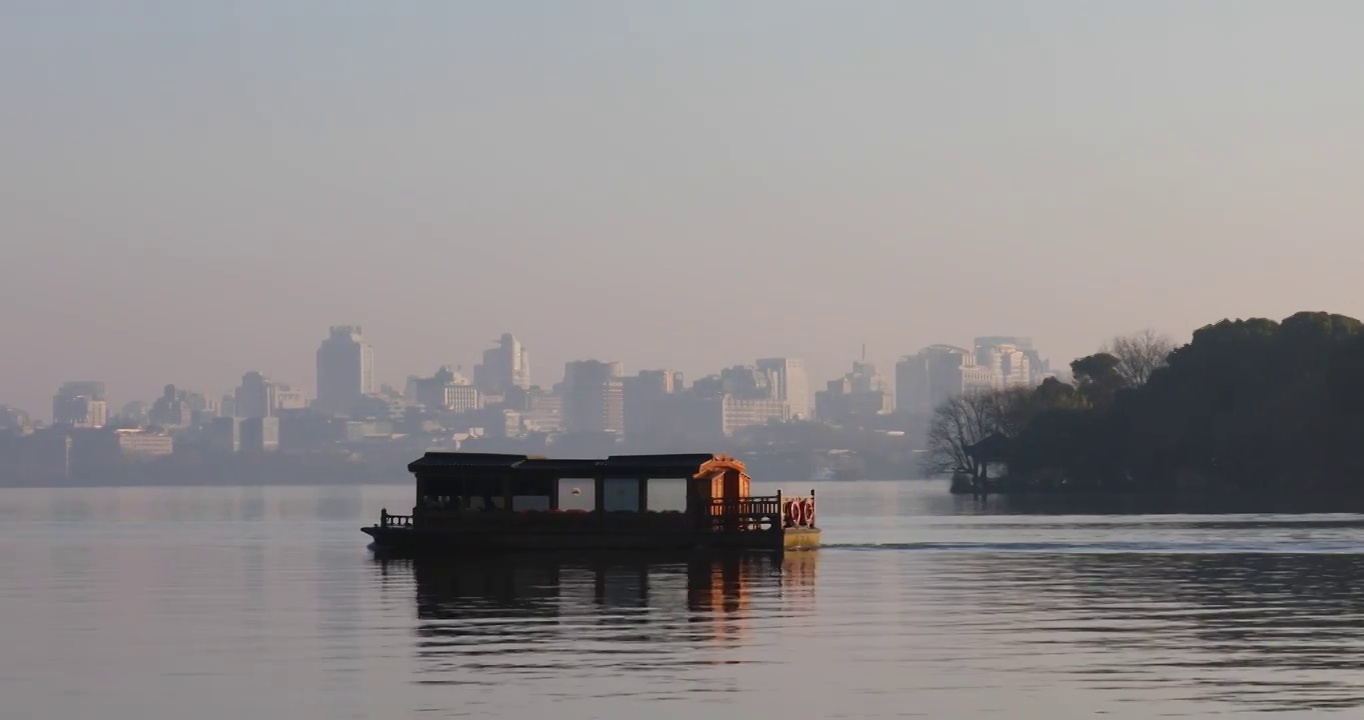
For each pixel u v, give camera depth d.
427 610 100.50
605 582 120.88
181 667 76.38
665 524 159.62
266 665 76.50
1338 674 70.62
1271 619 91.62
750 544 157.38
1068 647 80.00
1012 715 62.09
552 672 72.62
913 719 61.56
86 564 156.50
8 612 104.00
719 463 162.38
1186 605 100.06
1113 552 154.25
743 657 77.00
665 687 68.44
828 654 78.00
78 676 74.12
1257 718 60.97
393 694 67.50
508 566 141.25
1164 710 62.69
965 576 124.56
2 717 64.19
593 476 162.25
